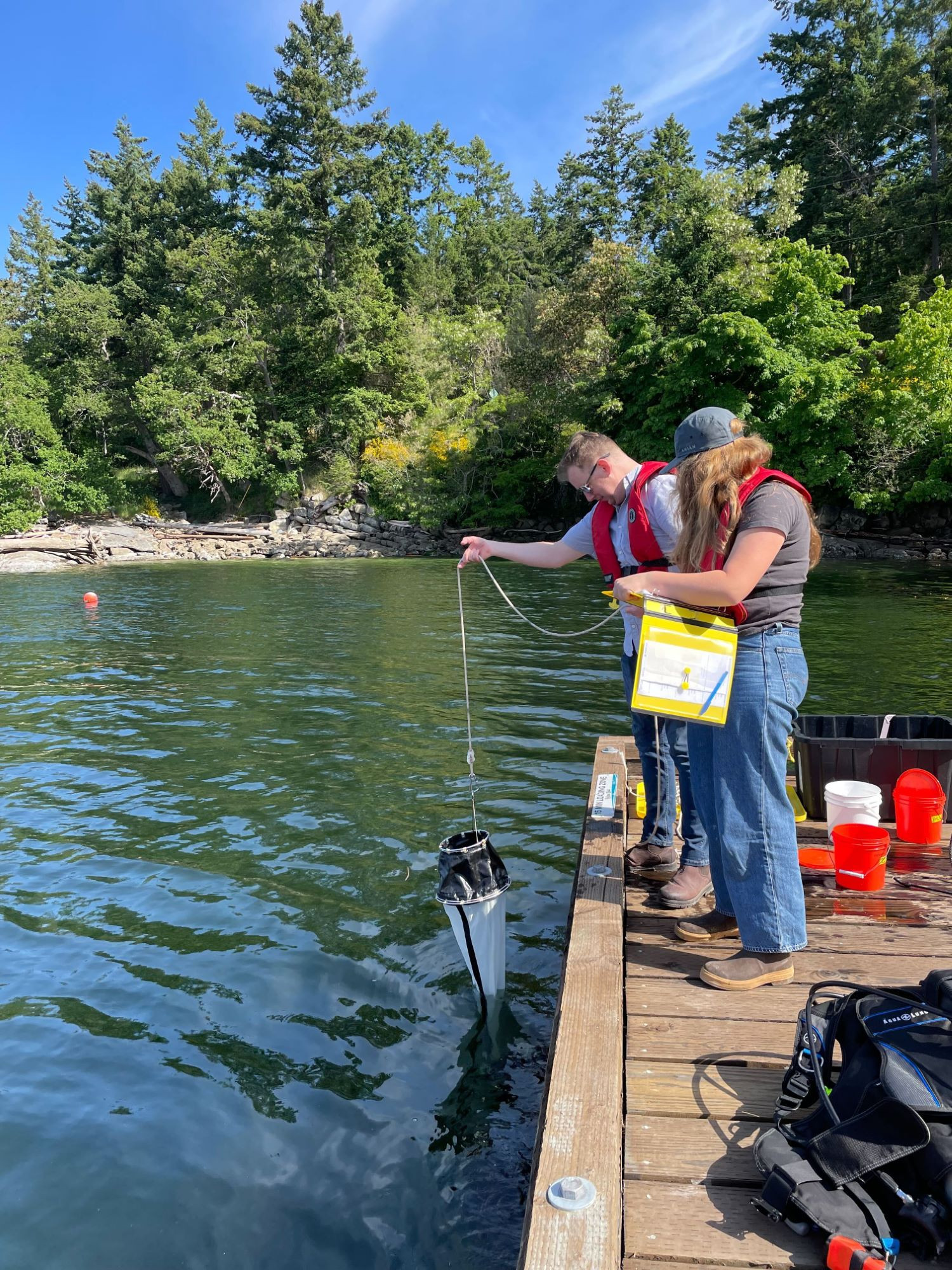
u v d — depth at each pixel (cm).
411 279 5656
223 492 4794
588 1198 192
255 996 382
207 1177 277
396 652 1288
